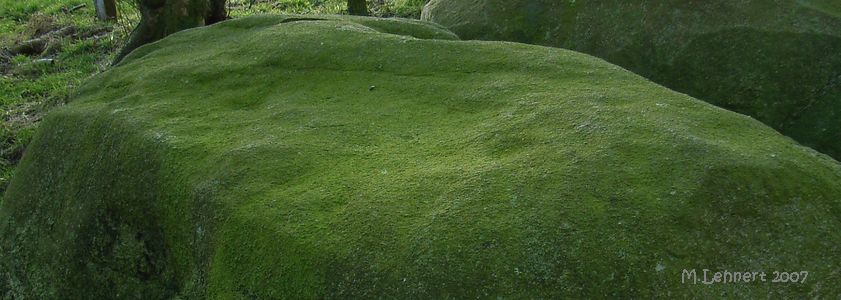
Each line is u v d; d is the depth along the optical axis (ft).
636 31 11.99
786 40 10.98
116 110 9.03
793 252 5.71
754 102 11.03
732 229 5.76
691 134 6.51
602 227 5.67
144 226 7.89
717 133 6.68
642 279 5.46
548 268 5.50
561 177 6.15
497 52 8.96
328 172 6.95
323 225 6.18
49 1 29.43
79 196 8.68
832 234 5.81
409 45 9.37
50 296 8.88
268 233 6.31
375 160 7.09
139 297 7.97
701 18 11.57
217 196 6.93
